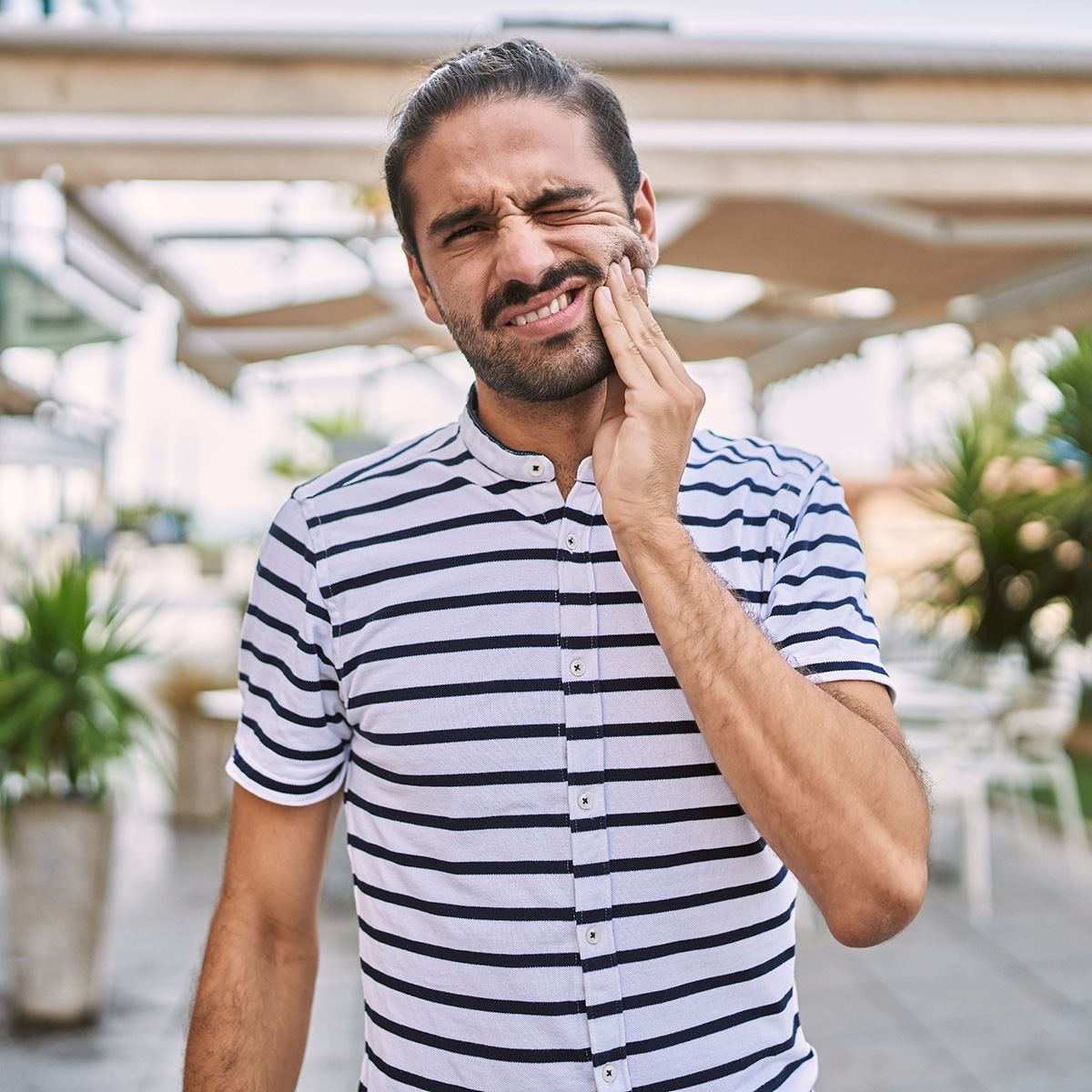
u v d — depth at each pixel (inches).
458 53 42.4
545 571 40.0
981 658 217.5
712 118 100.7
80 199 136.7
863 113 102.7
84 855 121.4
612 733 38.7
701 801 38.8
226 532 732.0
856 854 34.5
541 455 40.9
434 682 39.8
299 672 42.1
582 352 39.4
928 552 232.5
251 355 216.8
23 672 118.8
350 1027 120.3
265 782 42.9
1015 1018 122.8
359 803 42.0
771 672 35.3
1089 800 211.5
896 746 36.9
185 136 98.3
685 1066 37.7
